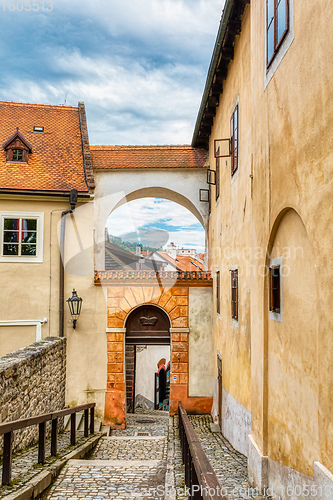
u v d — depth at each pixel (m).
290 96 4.48
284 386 4.81
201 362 12.80
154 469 6.18
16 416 6.41
